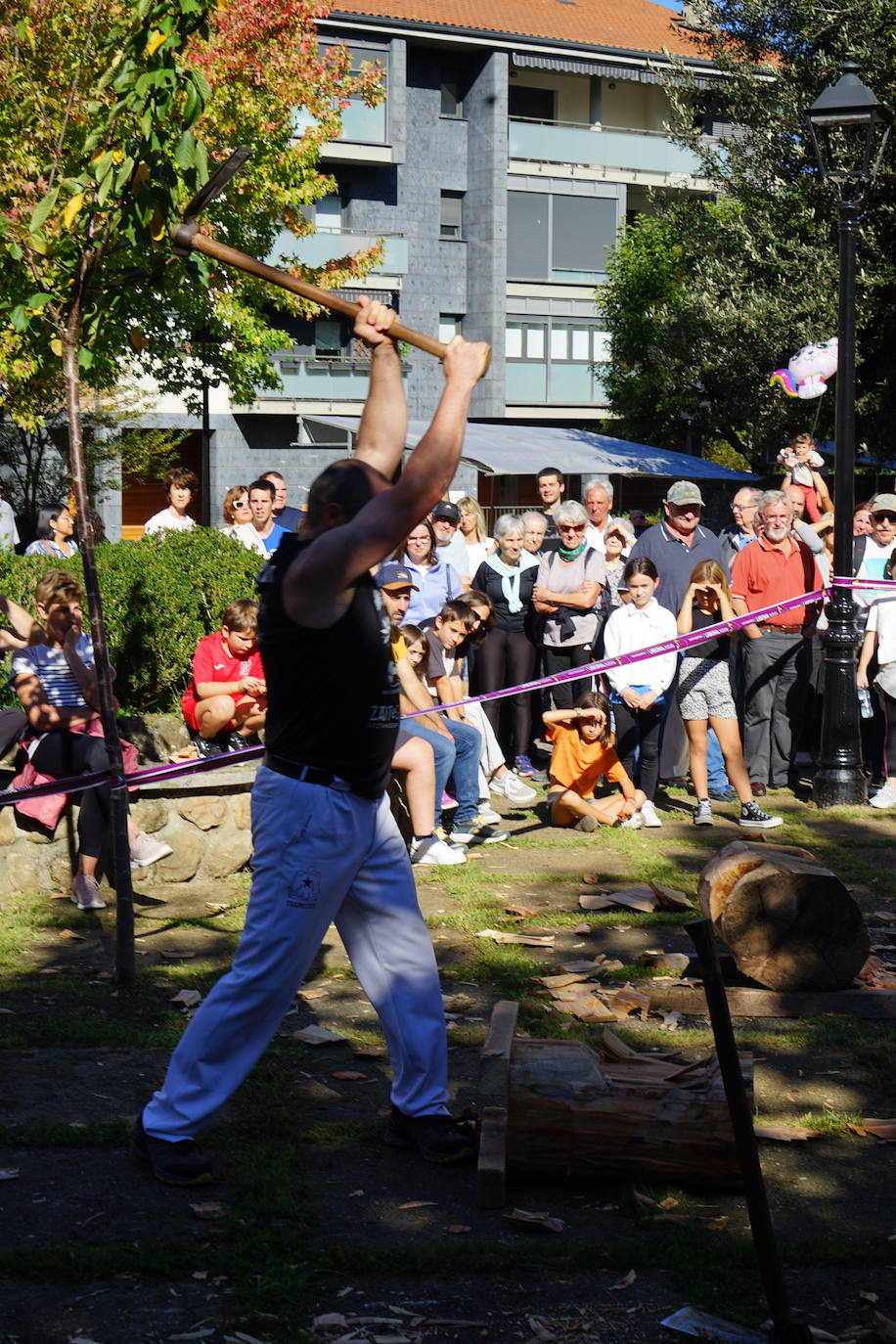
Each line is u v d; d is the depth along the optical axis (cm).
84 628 867
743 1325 326
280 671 386
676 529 977
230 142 1891
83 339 596
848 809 952
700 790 903
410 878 417
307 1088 471
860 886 748
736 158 2644
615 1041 434
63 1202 384
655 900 698
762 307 2519
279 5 1812
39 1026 518
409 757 786
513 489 4041
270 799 388
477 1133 423
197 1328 323
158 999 552
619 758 924
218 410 3556
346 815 388
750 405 2688
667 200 3109
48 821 690
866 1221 381
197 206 443
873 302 2428
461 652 870
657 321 3228
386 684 390
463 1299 338
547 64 4025
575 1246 360
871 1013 553
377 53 3775
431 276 3994
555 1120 395
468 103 4019
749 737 1005
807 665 1011
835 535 970
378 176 3869
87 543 575
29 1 805
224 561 898
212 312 2183
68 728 692
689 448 3766
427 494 364
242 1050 397
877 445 2720
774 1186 402
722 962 604
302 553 375
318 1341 319
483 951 625
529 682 1041
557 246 4166
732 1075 313
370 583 389
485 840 847
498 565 1027
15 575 877
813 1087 481
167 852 707
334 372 3662
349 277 2456
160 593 877
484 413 4091
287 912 386
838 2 2428
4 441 2538
